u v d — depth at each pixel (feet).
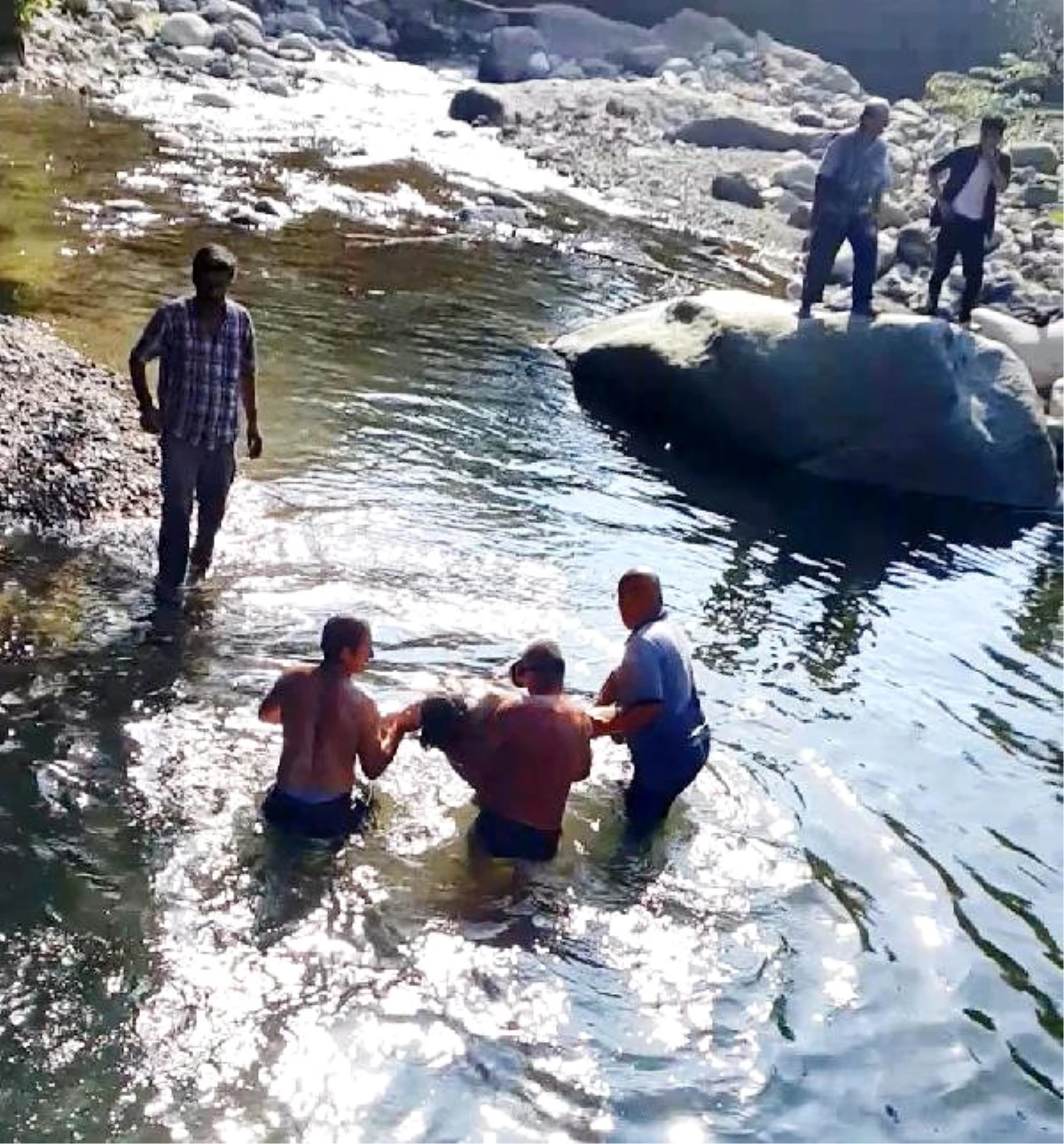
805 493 41.81
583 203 72.95
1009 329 51.06
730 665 30.40
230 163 69.46
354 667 22.93
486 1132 17.48
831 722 28.53
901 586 36.32
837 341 43.42
